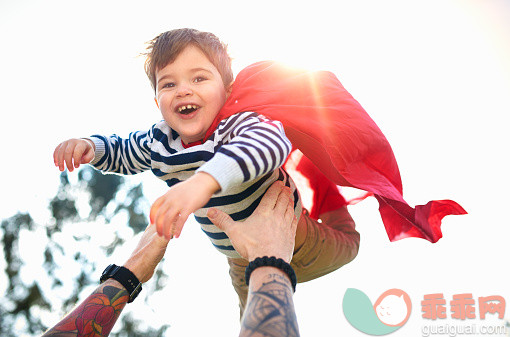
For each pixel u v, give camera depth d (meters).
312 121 1.93
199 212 1.99
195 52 1.96
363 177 2.03
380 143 2.10
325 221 2.53
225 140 1.83
